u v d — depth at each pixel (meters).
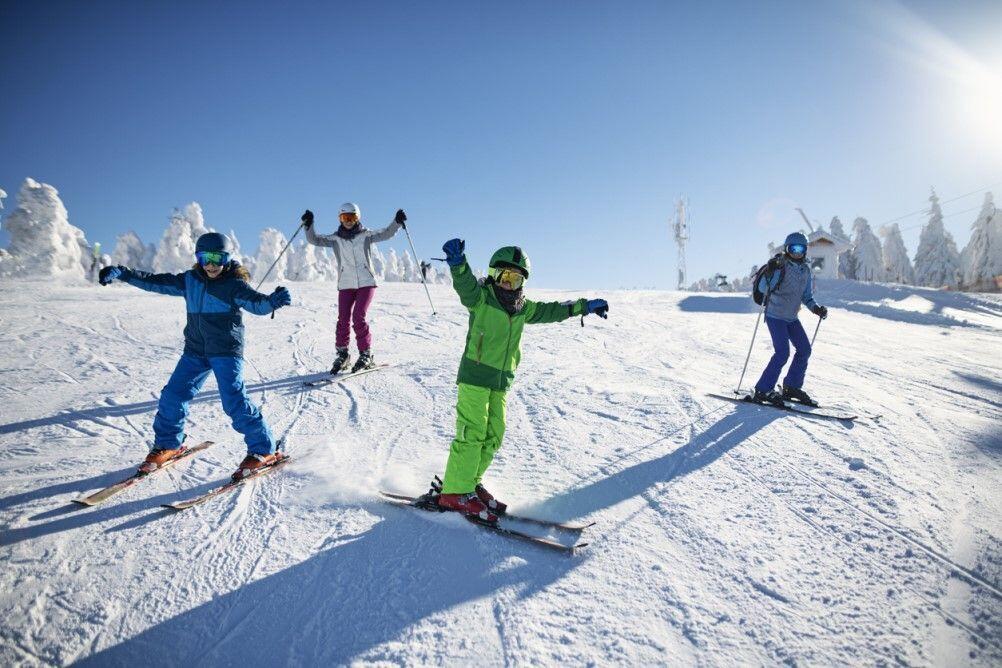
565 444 4.05
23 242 24.52
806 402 5.08
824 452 3.89
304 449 3.94
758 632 2.12
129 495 3.18
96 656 2.00
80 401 4.87
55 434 4.07
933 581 2.43
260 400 5.14
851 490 3.29
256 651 2.03
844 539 2.76
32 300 10.26
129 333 7.87
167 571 2.48
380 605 2.26
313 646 2.05
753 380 6.04
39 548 2.62
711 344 8.26
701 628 2.13
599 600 2.30
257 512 3.01
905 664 1.96
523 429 4.39
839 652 2.02
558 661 1.96
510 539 2.76
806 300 5.12
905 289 18.81
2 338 7.09
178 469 3.55
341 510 3.04
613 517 2.99
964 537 2.77
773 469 3.59
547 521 2.94
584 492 3.28
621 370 6.35
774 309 5.05
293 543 2.71
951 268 38.53
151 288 3.39
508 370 3.04
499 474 3.55
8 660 1.97
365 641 2.07
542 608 2.24
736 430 4.33
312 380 5.84
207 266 3.31
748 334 9.28
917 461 3.74
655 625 2.15
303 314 10.27
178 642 2.07
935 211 39.81
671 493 3.26
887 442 4.11
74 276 25.08
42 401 4.83
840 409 5.00
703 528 2.87
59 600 2.28
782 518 2.97
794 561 2.58
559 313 3.19
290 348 7.42
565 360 6.86
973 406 5.17
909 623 2.17
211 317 3.37
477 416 2.96
